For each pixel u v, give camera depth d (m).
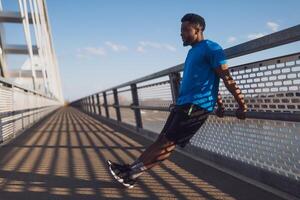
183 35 3.29
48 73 34.50
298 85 2.90
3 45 16.64
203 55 3.14
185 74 3.30
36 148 6.43
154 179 3.83
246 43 3.41
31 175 4.13
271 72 3.26
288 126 3.14
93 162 4.93
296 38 2.77
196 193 3.28
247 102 3.68
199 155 4.96
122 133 8.88
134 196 3.25
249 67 3.60
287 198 2.98
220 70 3.07
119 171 3.48
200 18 3.27
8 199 3.20
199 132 5.04
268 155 3.46
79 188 3.54
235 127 4.05
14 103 8.68
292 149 3.09
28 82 24.09
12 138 8.05
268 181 3.37
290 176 3.14
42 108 17.92
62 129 10.56
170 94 6.01
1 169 4.50
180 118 3.23
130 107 9.36
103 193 3.36
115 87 11.42
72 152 5.88
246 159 3.86
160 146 3.36
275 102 3.23
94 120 14.98
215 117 4.54
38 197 3.26
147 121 8.04
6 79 7.22
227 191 3.29
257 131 3.62
